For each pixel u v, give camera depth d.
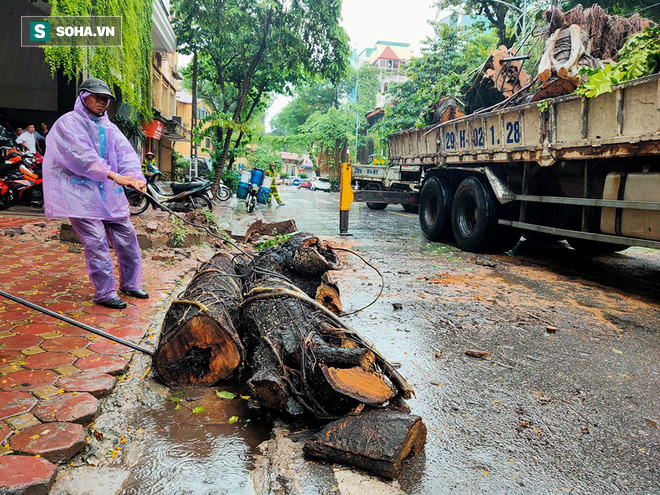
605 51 7.47
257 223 9.80
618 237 6.07
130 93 10.48
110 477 2.17
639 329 4.62
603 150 5.91
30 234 7.69
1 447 2.18
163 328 3.29
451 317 4.88
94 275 4.27
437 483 2.23
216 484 2.17
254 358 3.04
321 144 44.59
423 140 10.61
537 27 10.00
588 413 2.96
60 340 3.51
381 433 2.30
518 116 7.42
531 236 9.37
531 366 3.68
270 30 18.09
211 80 25.44
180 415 2.78
